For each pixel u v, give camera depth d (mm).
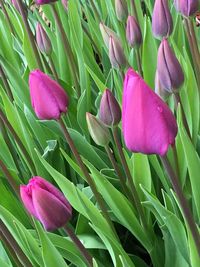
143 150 246
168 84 375
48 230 299
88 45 698
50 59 572
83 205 382
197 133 480
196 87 470
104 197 427
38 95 330
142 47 575
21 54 732
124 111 239
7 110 526
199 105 473
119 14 586
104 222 405
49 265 361
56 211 290
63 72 648
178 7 456
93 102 636
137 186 444
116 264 372
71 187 409
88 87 579
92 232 456
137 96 230
